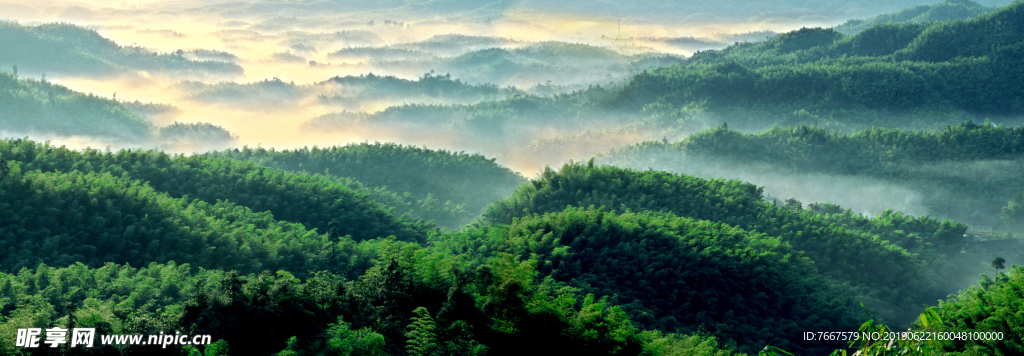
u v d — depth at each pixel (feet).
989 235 531.50
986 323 191.11
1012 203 613.52
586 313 150.20
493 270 156.04
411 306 150.20
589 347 144.36
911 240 458.50
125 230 311.27
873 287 362.53
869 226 490.49
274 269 295.07
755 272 312.09
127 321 142.72
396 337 139.85
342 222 409.69
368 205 438.81
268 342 132.57
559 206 434.30
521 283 151.84
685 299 291.79
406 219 447.42
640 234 333.83
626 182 473.67
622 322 157.17
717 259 311.47
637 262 309.01
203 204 381.19
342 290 151.23
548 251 312.91
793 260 346.54
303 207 421.18
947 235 470.80
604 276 296.51
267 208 421.59
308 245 318.65
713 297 293.43
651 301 288.10
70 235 303.48
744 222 424.46
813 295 314.14
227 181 441.27
